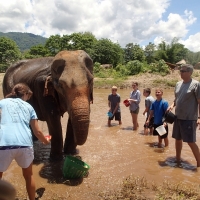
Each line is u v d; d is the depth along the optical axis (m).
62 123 10.34
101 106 14.80
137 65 39.62
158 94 7.07
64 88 5.05
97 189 4.68
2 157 3.64
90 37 76.38
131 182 4.78
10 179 5.17
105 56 62.66
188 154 6.67
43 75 6.07
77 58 5.30
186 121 5.69
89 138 8.20
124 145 7.50
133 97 9.33
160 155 6.63
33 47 82.44
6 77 8.19
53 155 6.24
